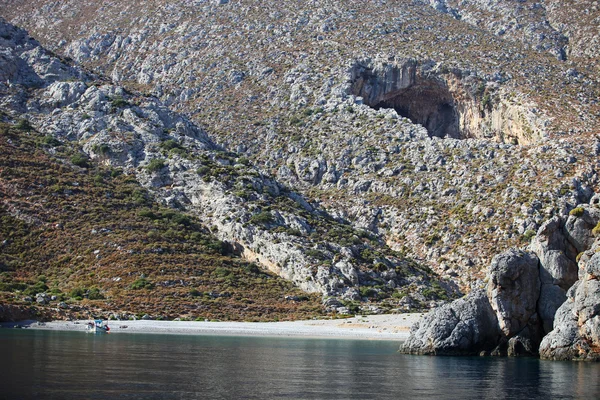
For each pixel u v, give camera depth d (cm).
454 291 17250
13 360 6962
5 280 14112
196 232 17200
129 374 6350
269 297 14925
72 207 16900
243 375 6606
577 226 8850
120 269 14925
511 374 6950
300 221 18162
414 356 8588
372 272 16638
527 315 8619
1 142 18388
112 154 19550
